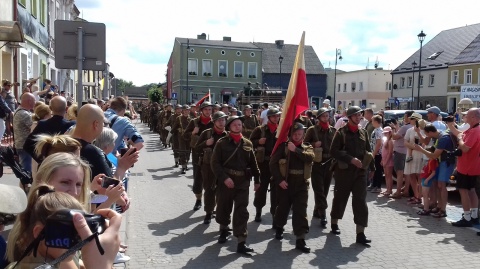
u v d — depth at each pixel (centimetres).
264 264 539
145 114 3975
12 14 1558
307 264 541
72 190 250
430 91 4766
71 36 715
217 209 616
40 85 2050
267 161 734
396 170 923
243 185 593
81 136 389
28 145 504
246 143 609
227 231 630
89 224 204
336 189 652
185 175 1212
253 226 716
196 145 736
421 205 848
